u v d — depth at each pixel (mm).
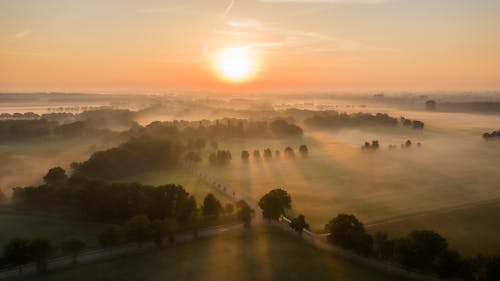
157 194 127062
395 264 97688
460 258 90938
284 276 90500
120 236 106438
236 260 98875
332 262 98312
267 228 121750
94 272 93062
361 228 106375
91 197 128875
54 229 120625
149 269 94250
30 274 92812
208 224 122375
